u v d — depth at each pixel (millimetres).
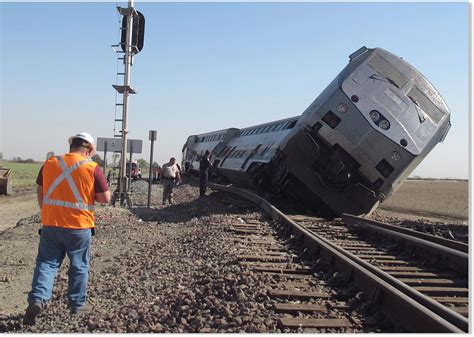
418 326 4754
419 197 38594
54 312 5953
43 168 5824
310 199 14859
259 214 14062
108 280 7660
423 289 6668
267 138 21141
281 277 6879
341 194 14219
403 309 5059
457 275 7539
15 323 5484
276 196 16562
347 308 5598
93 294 6863
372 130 13469
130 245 10984
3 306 6512
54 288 7121
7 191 30516
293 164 14461
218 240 9742
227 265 7598
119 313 5707
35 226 13336
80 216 5699
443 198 37656
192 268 7746
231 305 5609
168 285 6863
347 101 13641
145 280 7422
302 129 14211
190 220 14906
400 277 7508
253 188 20812
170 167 21562
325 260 7766
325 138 13750
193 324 5199
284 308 5422
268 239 10266
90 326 5328
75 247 5723
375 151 13492
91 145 6055
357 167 13742
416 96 13898
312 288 6348
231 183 28625
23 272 8500
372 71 13812
